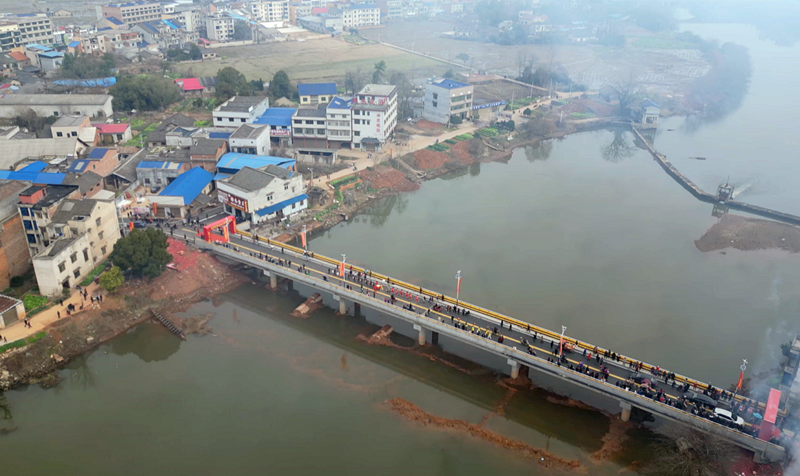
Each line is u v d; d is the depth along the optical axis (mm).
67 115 189500
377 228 148375
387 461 79312
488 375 97125
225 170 156625
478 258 132500
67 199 116938
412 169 185375
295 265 118000
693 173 190750
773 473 74562
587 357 91250
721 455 76500
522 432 85062
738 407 82312
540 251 136500
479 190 175125
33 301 104688
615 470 78562
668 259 134375
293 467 77938
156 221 137625
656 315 112312
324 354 101312
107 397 90625
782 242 142875
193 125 191625
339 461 79000
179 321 108938
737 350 102438
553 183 181750
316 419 86312
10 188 112812
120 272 110375
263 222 142125
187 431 83812
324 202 157250
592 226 150750
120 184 153250
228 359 99375
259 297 118125
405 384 94500
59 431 83938
